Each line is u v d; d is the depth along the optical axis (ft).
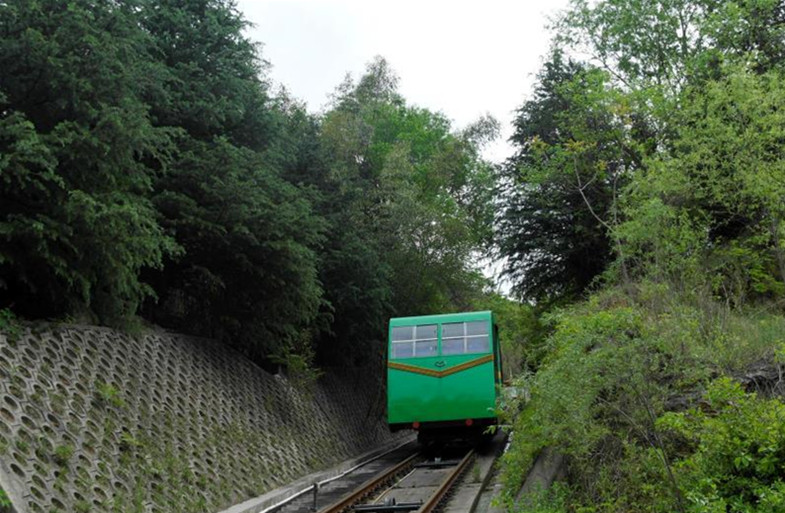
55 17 37.22
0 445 28.86
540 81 92.22
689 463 25.23
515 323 80.23
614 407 28.19
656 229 40.32
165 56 57.11
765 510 22.24
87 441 35.81
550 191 77.51
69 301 41.19
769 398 29.66
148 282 59.06
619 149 55.98
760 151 40.50
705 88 45.01
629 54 73.26
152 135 42.39
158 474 39.70
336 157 96.89
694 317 34.63
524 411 35.78
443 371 63.31
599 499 30.68
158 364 49.83
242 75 66.85
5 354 34.30
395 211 100.48
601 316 26.66
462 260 104.99
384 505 42.27
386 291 87.86
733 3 59.98
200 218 53.11
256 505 44.62
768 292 46.37
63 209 35.60
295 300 61.82
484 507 41.22
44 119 38.73
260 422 60.80
